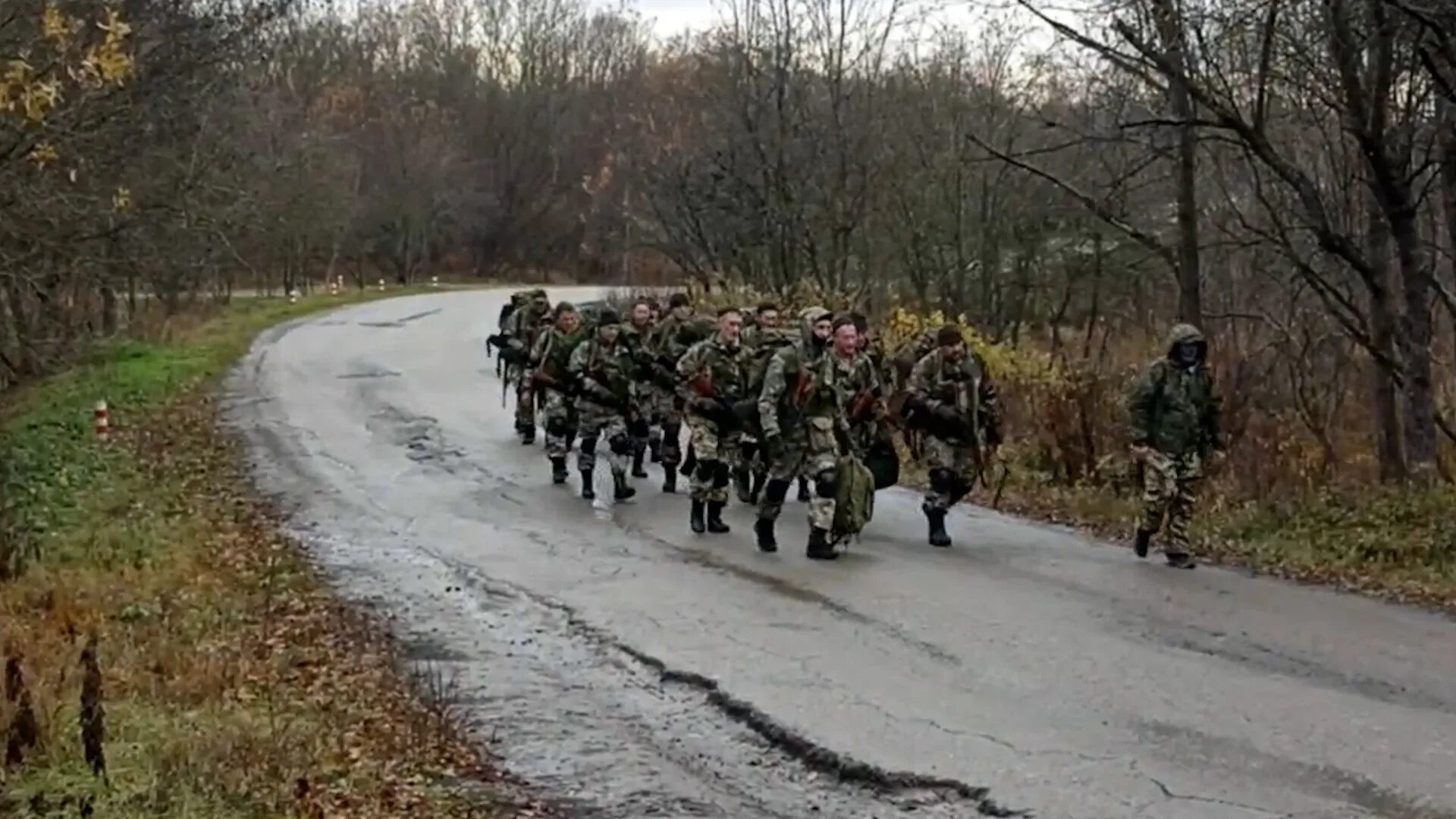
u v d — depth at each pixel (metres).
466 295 61.44
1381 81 13.02
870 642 9.27
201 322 41.19
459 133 84.19
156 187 18.59
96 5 11.77
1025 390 18.66
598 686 8.68
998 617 9.88
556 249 85.69
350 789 6.78
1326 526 12.55
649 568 11.78
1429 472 13.52
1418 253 13.88
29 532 12.60
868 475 12.09
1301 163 16.86
